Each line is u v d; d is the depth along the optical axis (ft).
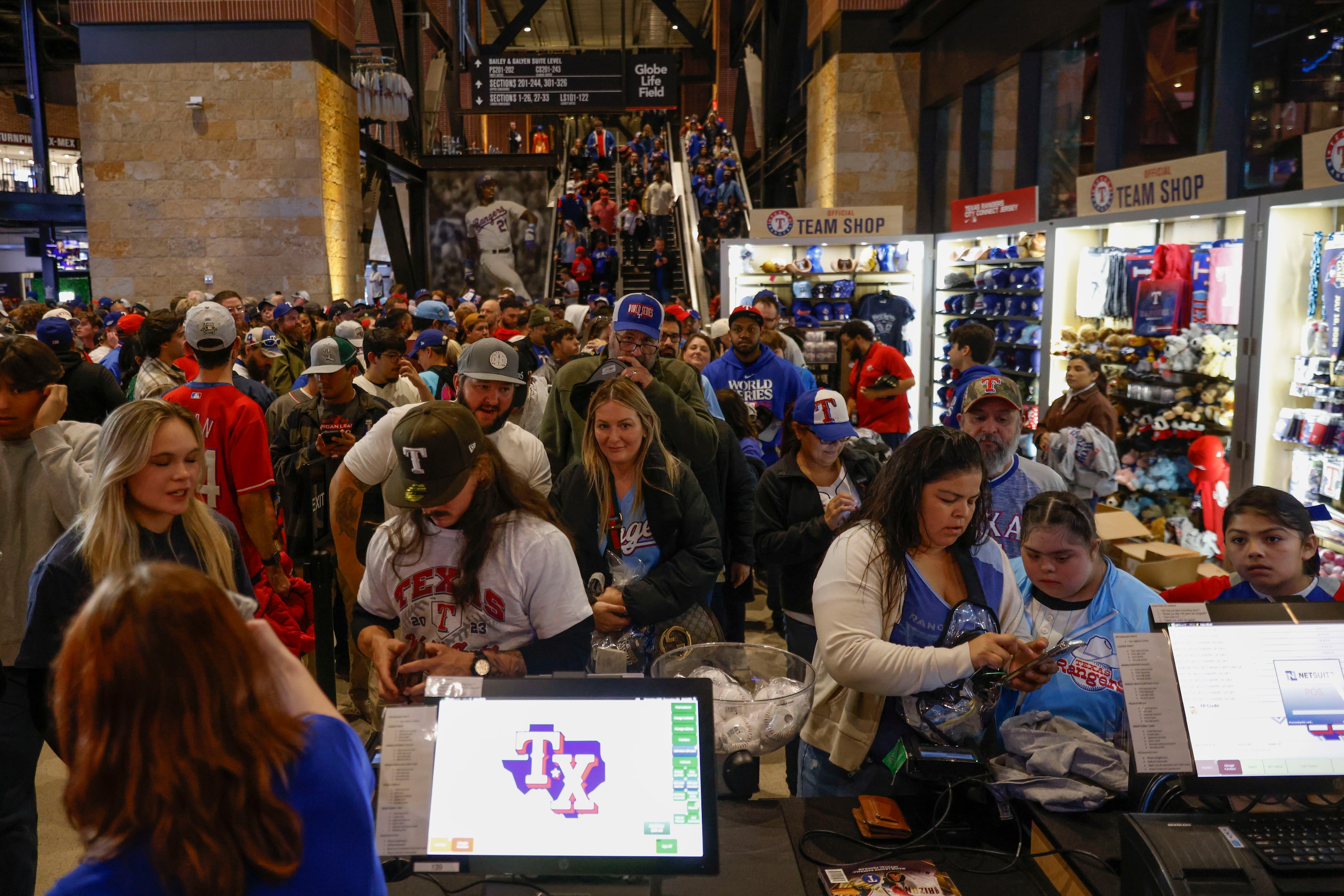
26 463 8.91
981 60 38.58
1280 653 5.69
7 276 81.05
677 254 57.88
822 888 5.63
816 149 50.57
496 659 6.63
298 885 3.25
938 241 31.78
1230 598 8.48
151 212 46.50
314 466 13.78
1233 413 17.87
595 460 9.17
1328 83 19.90
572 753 5.02
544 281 58.70
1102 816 6.15
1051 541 7.02
